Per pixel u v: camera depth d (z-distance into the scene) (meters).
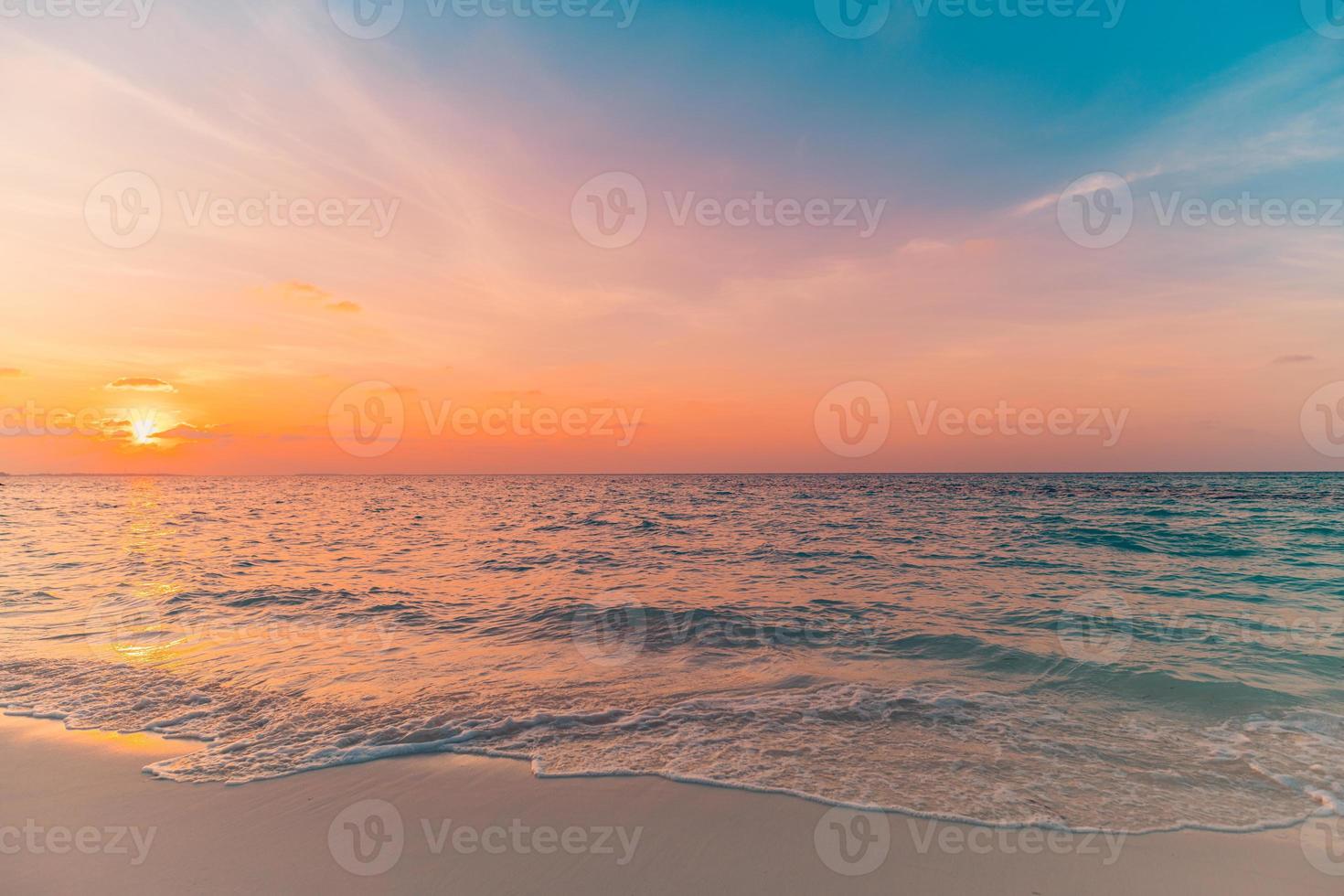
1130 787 4.93
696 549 18.08
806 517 27.03
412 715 6.40
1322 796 4.76
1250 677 7.45
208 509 37.09
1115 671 7.66
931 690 7.08
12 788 5.00
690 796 4.79
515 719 6.27
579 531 23.27
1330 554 16.14
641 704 6.68
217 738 5.91
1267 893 3.69
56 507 39.47
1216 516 25.55
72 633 9.70
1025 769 5.23
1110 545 17.94
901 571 14.24
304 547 19.42
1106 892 3.70
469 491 62.50
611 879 3.84
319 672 7.80
